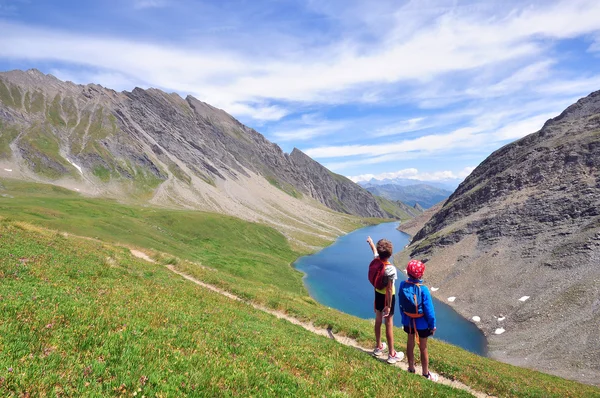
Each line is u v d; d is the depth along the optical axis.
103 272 19.17
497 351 55.12
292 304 28.86
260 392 7.75
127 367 7.46
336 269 126.75
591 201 81.50
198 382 7.46
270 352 11.16
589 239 69.00
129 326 10.02
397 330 28.92
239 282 38.12
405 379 10.98
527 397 15.20
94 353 7.81
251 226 169.50
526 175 114.69
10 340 7.52
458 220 129.12
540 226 87.12
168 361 8.25
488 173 150.88
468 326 66.44
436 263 103.19
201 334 11.13
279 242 170.25
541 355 49.38
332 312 31.73
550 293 63.09
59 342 8.02
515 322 61.59
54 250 21.92
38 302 10.51
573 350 46.97
